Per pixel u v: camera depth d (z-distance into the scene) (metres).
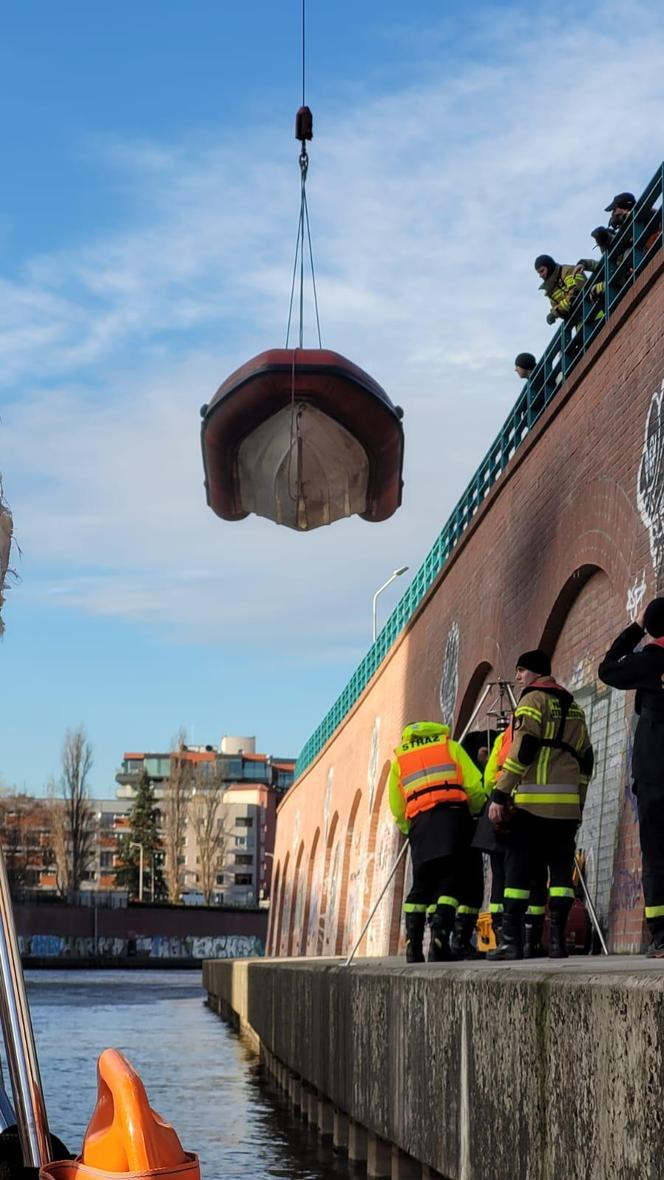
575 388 17.25
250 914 111.00
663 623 8.70
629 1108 4.71
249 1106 15.45
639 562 14.36
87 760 112.62
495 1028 6.49
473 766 12.17
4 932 3.38
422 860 12.00
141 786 141.25
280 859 73.56
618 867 14.88
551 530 18.28
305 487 19.84
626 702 15.14
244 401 19.20
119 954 97.75
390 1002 9.20
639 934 13.92
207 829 138.25
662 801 8.45
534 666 11.04
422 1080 8.15
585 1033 5.21
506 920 10.89
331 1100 12.04
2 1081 3.70
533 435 19.28
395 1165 9.47
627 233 15.98
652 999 4.50
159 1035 27.58
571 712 10.91
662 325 13.70
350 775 44.19
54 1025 31.34
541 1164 5.73
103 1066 3.22
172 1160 3.05
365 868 38.97
